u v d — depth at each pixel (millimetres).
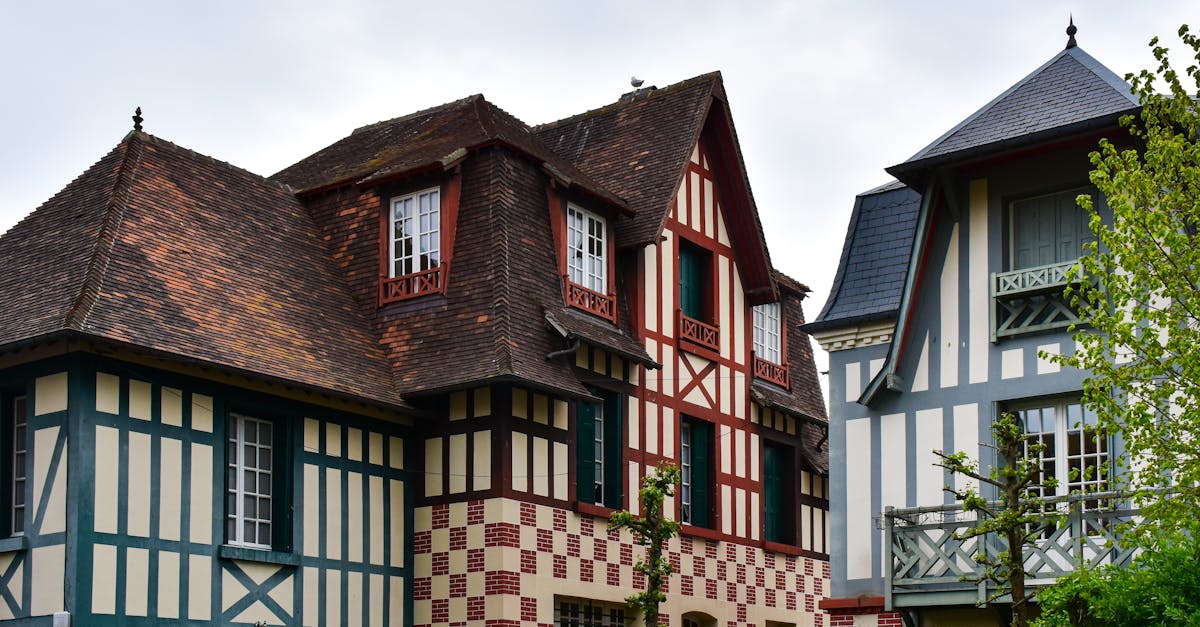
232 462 17703
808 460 25344
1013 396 16766
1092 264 13000
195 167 20500
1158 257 12602
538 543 19281
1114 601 12234
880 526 16875
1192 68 13000
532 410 19609
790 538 24594
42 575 15859
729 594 22625
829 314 18469
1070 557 15172
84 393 16078
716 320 23469
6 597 16156
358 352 19766
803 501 25047
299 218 21750
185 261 18625
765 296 24250
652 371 21922
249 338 18141
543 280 20484
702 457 22859
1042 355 13328
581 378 20469
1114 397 15945
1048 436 16641
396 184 21047
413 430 19875
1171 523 12656
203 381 17328
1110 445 16031
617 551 20625
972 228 17375
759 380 24438
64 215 19000
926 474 17203
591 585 20016
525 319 19781
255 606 17391
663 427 21953
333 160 23812
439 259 20375
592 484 20641
